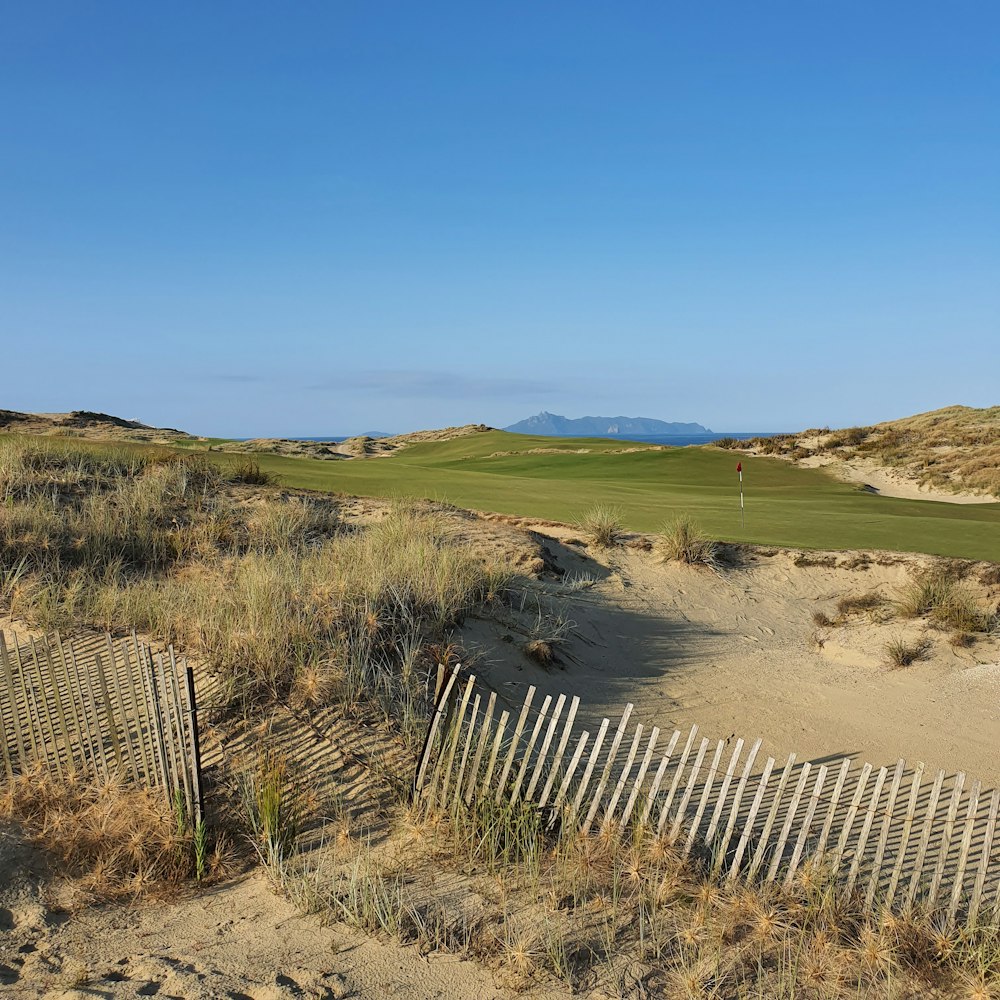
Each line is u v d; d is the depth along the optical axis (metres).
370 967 4.41
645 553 14.29
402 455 52.47
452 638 9.32
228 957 4.50
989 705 9.57
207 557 12.13
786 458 42.22
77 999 4.07
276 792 5.88
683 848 5.51
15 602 9.53
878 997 4.31
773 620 12.66
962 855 4.78
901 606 12.31
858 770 7.89
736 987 4.32
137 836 5.60
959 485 32.66
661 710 9.12
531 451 46.16
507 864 5.45
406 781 6.48
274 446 47.78
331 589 9.30
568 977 4.34
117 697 7.02
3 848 5.41
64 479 14.18
